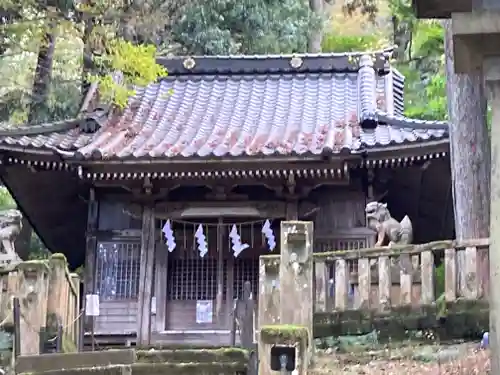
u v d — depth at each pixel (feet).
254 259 60.44
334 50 106.42
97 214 60.34
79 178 57.57
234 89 70.74
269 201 59.72
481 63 17.99
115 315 58.44
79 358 27.81
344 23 113.29
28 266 37.70
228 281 59.98
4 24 60.90
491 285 16.65
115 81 65.51
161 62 72.59
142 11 75.36
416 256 36.19
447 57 44.50
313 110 65.87
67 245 68.90
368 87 66.69
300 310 32.14
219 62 72.69
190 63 72.38
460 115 42.80
